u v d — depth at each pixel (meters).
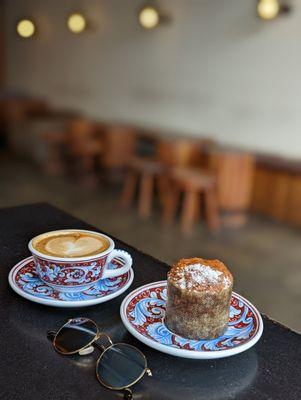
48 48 8.61
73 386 0.77
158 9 6.12
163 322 0.95
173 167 5.03
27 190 5.92
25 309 1.01
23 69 9.49
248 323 0.95
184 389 0.78
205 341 0.89
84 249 1.05
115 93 7.21
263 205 5.20
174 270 0.94
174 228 4.67
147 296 1.04
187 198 4.59
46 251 1.02
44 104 8.91
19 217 1.63
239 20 5.07
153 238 4.34
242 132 5.30
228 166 4.59
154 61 6.36
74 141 6.49
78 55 7.86
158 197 5.81
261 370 0.84
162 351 0.85
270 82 4.86
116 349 0.86
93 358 0.85
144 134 6.14
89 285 1.04
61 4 7.97
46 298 1.00
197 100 5.82
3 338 0.90
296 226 4.87
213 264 0.96
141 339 0.87
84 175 6.65
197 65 5.71
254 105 5.10
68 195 5.77
